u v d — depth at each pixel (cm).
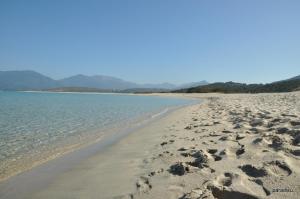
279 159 496
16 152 801
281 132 752
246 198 371
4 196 462
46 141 968
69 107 2869
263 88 9669
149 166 568
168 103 3931
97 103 3856
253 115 1229
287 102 2411
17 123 1456
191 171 484
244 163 505
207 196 370
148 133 1076
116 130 1220
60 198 439
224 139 742
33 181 533
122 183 477
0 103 3556
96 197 428
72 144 912
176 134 956
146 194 415
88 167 613
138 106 3138
